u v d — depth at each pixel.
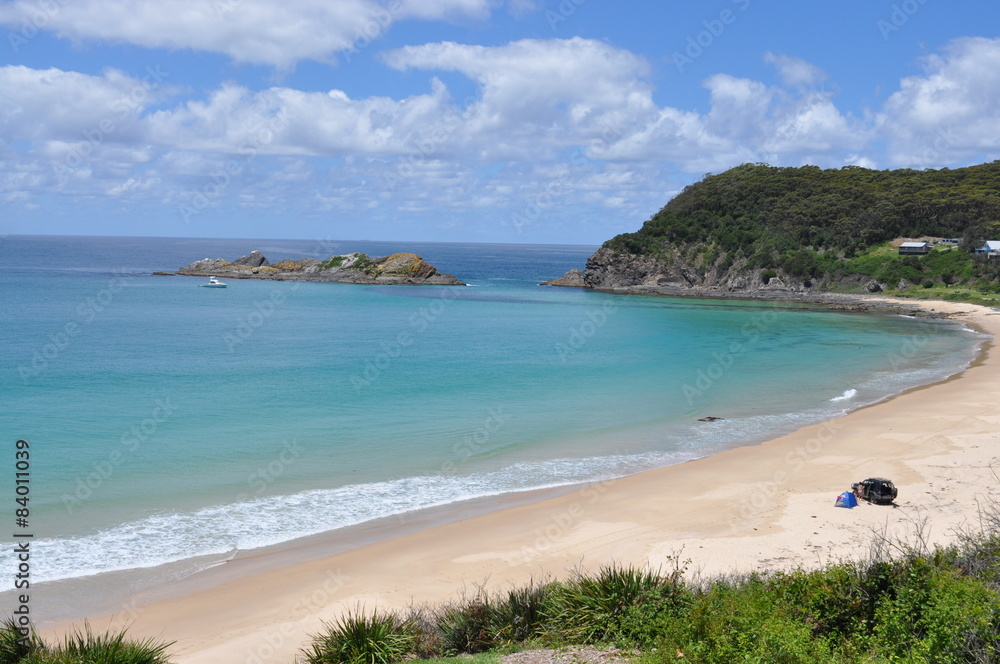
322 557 17.88
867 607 10.18
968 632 8.59
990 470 23.50
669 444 29.30
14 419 31.41
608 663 9.97
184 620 14.54
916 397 38.47
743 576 13.86
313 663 11.48
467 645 11.55
